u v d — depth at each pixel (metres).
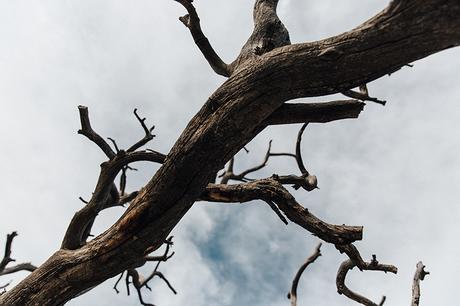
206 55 4.30
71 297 4.05
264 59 3.25
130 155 4.29
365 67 2.96
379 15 2.78
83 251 4.00
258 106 3.30
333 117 3.62
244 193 4.14
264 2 4.43
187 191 3.65
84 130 4.18
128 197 5.51
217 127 3.37
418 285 4.25
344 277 4.87
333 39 3.01
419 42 2.72
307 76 3.12
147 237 3.79
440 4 2.49
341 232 3.91
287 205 4.05
